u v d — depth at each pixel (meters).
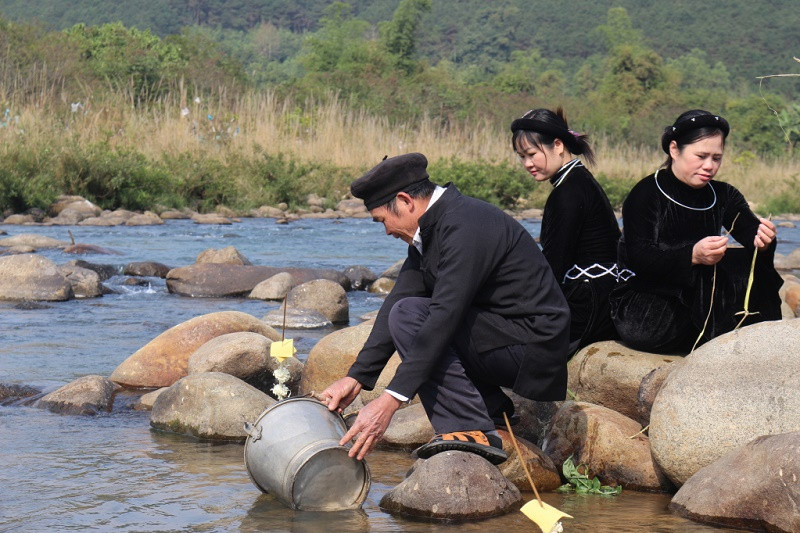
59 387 5.07
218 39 162.88
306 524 3.15
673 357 4.21
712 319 4.13
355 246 12.78
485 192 20.62
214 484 3.57
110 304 8.16
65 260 10.34
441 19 157.75
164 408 4.42
